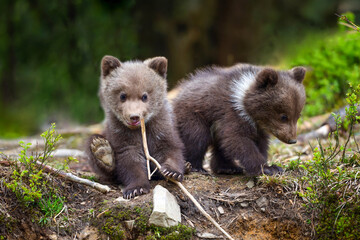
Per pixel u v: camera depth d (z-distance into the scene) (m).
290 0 28.33
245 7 28.66
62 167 10.97
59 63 25.95
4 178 8.77
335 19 26.33
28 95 25.84
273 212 9.23
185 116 11.30
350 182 8.95
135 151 10.03
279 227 9.12
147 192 9.28
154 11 28.20
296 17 28.11
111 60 10.38
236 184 9.99
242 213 9.29
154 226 8.53
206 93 11.07
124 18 27.25
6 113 25.03
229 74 11.12
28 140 16.81
